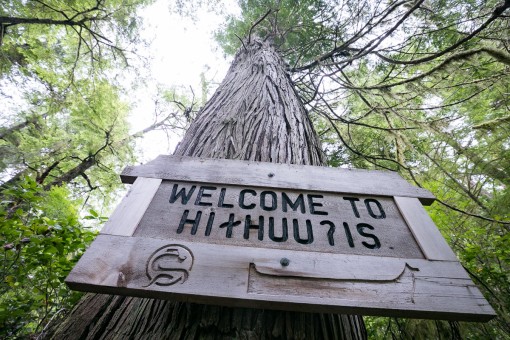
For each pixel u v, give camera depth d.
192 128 1.96
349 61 4.40
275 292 0.79
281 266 0.84
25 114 7.14
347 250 0.91
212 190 1.09
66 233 2.14
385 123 5.12
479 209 3.65
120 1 6.38
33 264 2.03
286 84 2.85
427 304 0.78
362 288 0.81
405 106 4.48
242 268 0.83
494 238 3.08
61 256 2.08
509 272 2.61
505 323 2.22
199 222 0.96
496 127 3.20
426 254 0.91
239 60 3.86
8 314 2.00
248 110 2.01
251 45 4.34
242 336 0.82
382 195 1.13
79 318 0.97
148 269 0.81
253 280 0.81
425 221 1.02
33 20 5.48
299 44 6.29
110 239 0.87
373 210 1.07
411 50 4.93
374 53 4.41
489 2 3.77
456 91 4.18
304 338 0.85
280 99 2.31
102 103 7.21
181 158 1.23
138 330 0.90
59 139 7.12
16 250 2.06
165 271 0.81
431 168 4.24
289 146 1.67
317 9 6.06
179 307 0.93
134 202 1.01
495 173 3.47
